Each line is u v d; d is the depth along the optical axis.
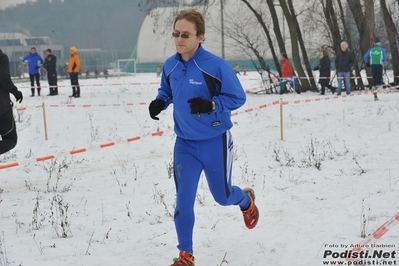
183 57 5.69
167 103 6.05
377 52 22.77
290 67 28.09
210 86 5.56
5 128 8.84
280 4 29.70
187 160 5.75
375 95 21.56
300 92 28.66
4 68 8.61
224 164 5.81
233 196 6.07
